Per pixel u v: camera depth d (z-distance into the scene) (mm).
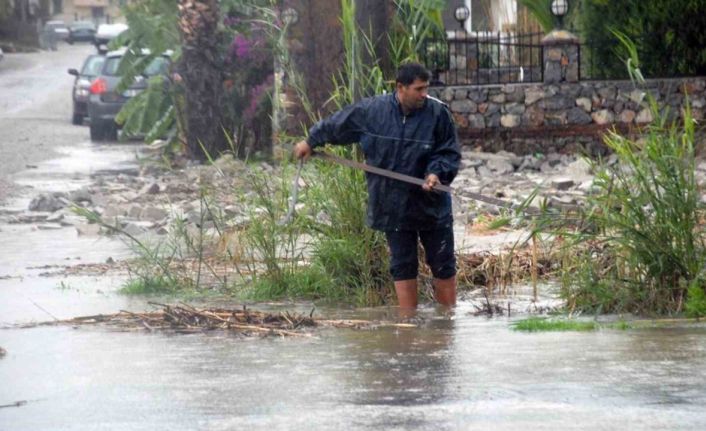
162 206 30688
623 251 16219
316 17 31562
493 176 37906
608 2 44750
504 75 48219
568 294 16391
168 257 21125
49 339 14289
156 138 46344
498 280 19078
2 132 61469
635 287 16062
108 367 12422
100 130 56844
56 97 86812
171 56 46406
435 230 16719
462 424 9727
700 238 16125
